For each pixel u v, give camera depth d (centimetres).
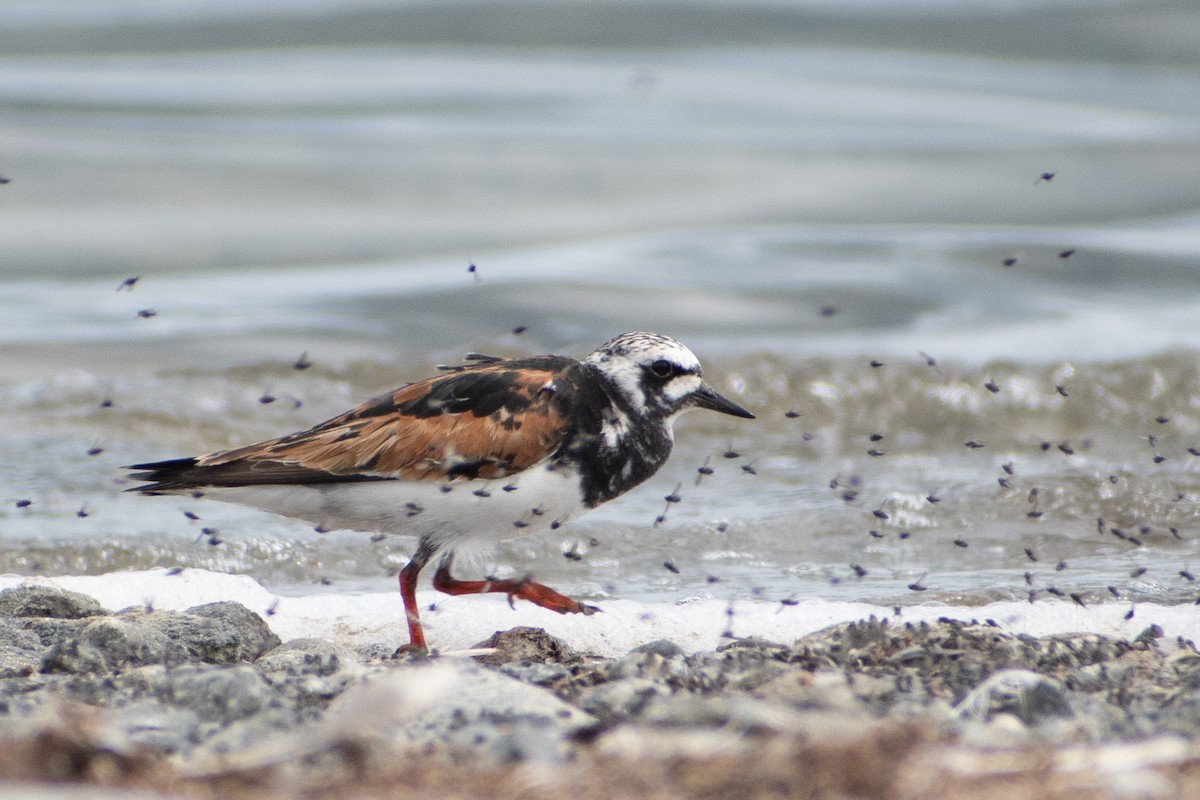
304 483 841
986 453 1506
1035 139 2919
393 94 3328
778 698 640
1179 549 1140
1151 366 1736
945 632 763
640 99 3341
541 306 2105
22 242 2341
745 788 501
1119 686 698
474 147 2719
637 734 561
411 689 570
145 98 3166
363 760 541
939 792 498
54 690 664
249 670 656
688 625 893
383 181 2588
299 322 2006
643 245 2445
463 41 3928
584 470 869
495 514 852
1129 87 3647
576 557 916
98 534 1145
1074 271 2300
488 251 2450
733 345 1903
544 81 3528
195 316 2030
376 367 1798
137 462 1389
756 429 1619
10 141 2592
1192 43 3766
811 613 907
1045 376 1722
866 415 1695
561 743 569
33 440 1451
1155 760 529
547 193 2619
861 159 2767
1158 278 2269
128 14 3931
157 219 2444
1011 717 599
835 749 527
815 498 1294
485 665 752
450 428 836
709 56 3884
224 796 497
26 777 495
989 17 3906
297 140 2700
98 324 1973
